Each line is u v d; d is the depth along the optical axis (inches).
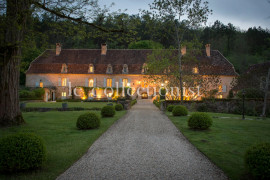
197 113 393.4
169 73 769.6
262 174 153.5
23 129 359.3
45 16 395.2
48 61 1424.7
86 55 1462.8
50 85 1387.8
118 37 420.2
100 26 397.4
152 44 1683.1
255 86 930.1
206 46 1433.3
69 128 379.6
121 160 207.2
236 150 248.5
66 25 410.9
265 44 1871.3
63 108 750.5
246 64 1743.4
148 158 214.4
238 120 555.5
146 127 402.9
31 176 166.7
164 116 594.2
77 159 209.8
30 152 173.2
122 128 389.1
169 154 229.6
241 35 2079.2
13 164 167.3
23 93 1154.0
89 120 368.2
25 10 318.0
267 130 394.6
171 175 171.0
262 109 844.0
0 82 385.1
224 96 1310.3
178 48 755.4
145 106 970.7
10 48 351.9
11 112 389.1
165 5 697.0
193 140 297.0
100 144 270.7
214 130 381.4
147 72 871.1
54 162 199.2
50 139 292.5
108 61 1428.4
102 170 179.9
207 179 164.9
